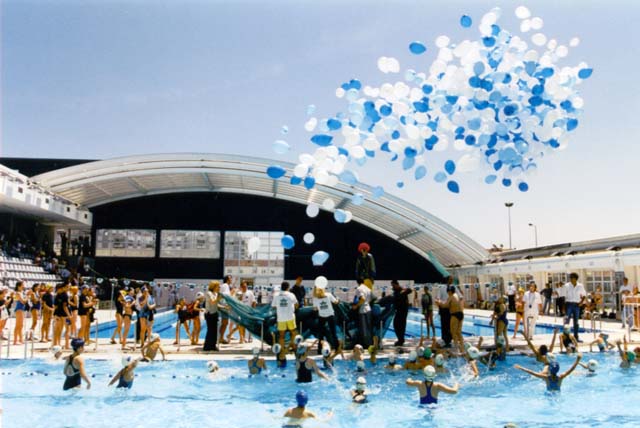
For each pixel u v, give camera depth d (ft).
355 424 24.85
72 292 46.68
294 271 120.37
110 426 24.50
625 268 73.92
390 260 126.11
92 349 43.50
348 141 34.71
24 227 107.45
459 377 34.76
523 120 34.68
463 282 125.90
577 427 24.62
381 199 105.81
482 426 24.68
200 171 101.65
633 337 52.44
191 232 119.34
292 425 24.63
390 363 36.73
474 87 33.22
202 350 43.52
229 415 26.21
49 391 30.48
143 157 98.58
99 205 118.32
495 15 34.14
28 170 113.80
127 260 117.39
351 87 35.91
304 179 34.65
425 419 25.68
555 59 36.11
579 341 48.32
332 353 39.88
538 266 91.04
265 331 43.68
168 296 116.57
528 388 32.01
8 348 40.45
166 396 29.76
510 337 54.54
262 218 121.29
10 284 79.30
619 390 31.55
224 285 47.06
